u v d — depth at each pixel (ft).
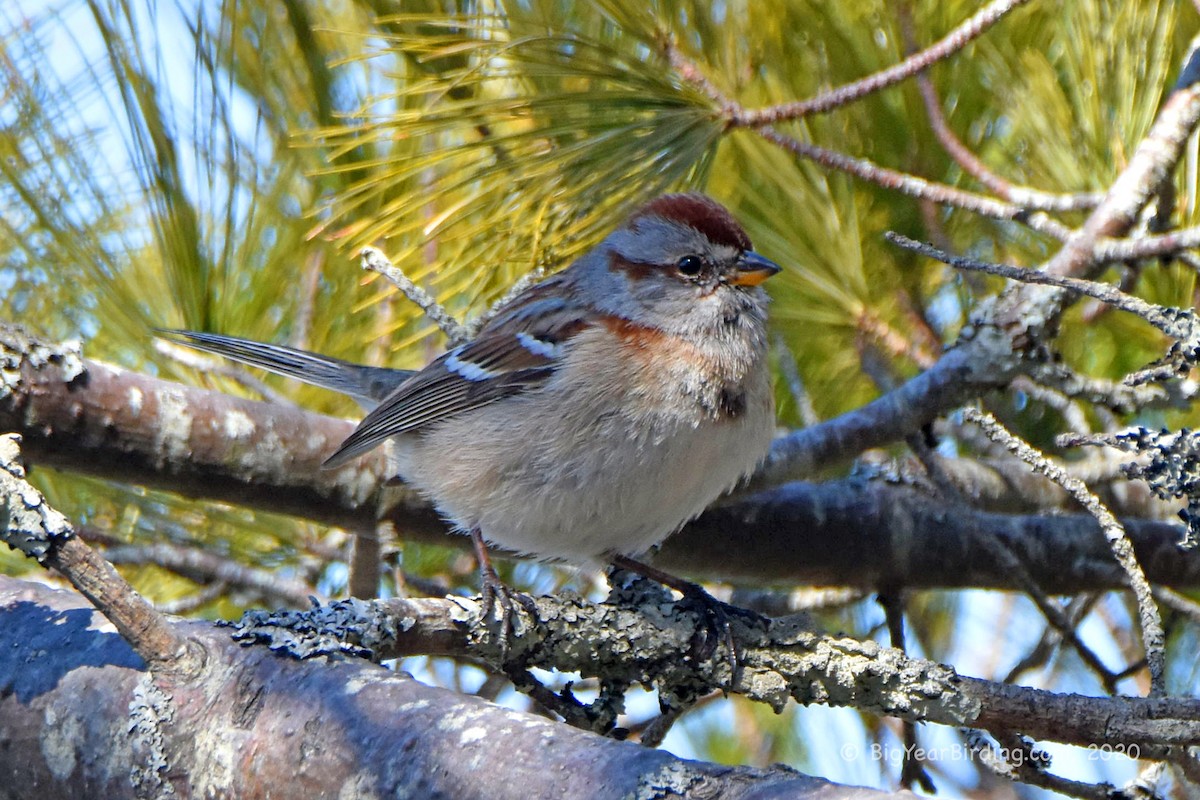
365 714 15.93
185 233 27.04
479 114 24.58
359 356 30.30
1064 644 27.20
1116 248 25.88
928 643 32.96
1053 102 27.96
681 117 25.26
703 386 25.54
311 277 29.94
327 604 18.90
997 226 30.04
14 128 26.61
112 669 17.43
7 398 24.75
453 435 26.81
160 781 16.44
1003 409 31.40
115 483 27.20
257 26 27.09
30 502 16.65
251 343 28.25
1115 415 29.22
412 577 30.37
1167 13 27.43
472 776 14.78
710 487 26.03
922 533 29.63
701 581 31.86
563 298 27.25
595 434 25.58
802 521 29.55
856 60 28.09
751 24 27.55
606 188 25.43
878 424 27.43
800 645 20.74
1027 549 29.76
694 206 26.71
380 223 24.77
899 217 29.94
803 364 31.89
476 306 29.35
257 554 29.96
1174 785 24.07
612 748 14.53
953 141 27.27
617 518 26.07
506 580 31.63
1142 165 26.73
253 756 16.06
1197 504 18.45
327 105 27.45
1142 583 18.69
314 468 27.27
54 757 17.15
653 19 25.61
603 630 20.93
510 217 26.00
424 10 25.80
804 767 32.27
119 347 28.81
